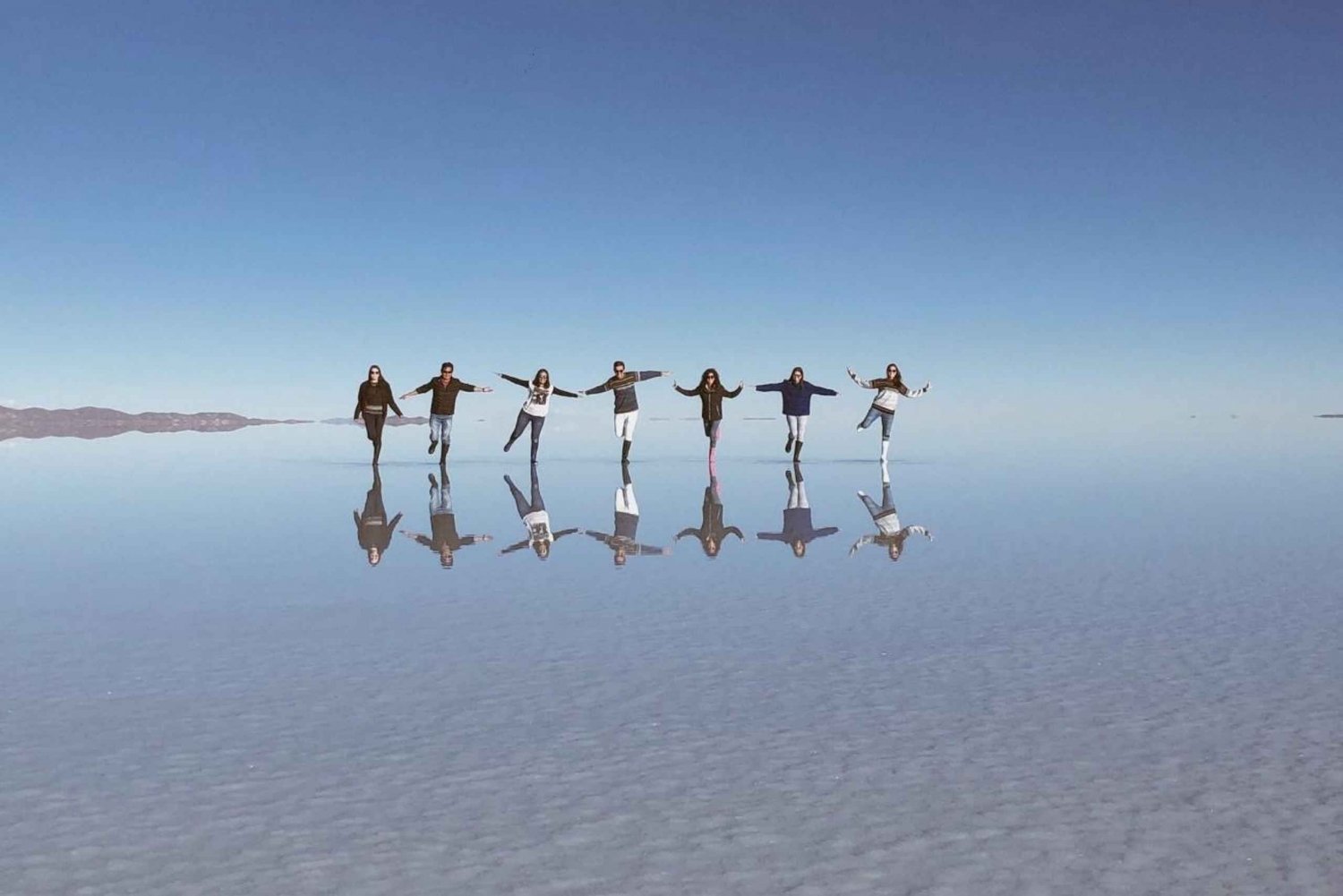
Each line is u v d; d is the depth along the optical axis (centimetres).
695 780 357
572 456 2920
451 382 2212
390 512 1290
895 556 876
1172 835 306
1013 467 2166
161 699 457
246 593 718
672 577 777
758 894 273
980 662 510
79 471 2297
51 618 632
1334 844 298
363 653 541
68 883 283
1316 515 1156
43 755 385
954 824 316
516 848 304
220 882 283
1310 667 488
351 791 349
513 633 587
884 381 2128
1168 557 846
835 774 360
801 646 549
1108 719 416
